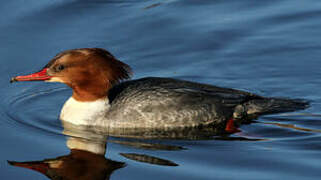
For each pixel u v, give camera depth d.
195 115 13.41
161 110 13.22
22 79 12.93
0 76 15.93
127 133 13.01
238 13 19.42
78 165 11.14
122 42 17.80
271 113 14.13
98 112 13.30
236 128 13.41
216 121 13.71
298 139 12.64
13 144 12.11
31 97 15.23
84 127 13.27
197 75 16.27
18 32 17.95
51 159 11.40
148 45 17.75
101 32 18.22
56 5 19.62
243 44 17.70
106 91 13.30
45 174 10.73
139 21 18.92
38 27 18.30
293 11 19.34
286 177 10.72
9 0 19.70
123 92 13.56
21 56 16.73
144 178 10.61
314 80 15.81
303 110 14.19
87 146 12.12
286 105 14.31
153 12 19.50
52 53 16.81
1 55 16.77
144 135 12.91
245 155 11.77
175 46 17.70
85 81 13.09
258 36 18.06
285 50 17.31
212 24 18.78
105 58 13.12
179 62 16.95
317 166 11.18
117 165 11.18
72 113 13.45
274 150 12.02
